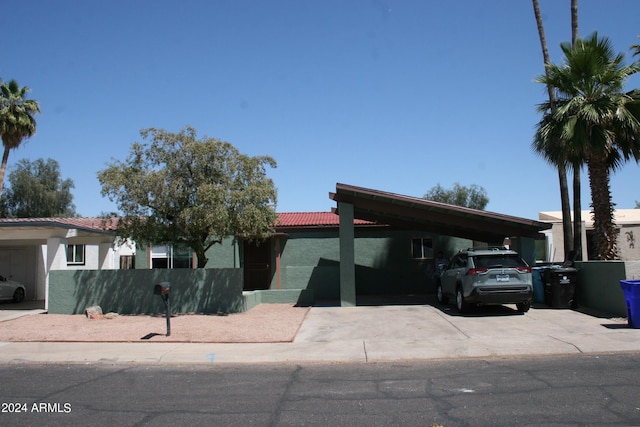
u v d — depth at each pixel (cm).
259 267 2261
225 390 753
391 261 2262
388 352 1017
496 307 1559
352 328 1282
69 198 4422
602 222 1491
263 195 1529
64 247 1689
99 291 1627
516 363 898
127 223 1559
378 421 591
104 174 1488
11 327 1359
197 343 1133
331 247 2269
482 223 1688
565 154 1480
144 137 1520
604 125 1432
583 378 768
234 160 1551
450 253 2261
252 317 1480
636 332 1110
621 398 656
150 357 1008
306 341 1141
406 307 1642
